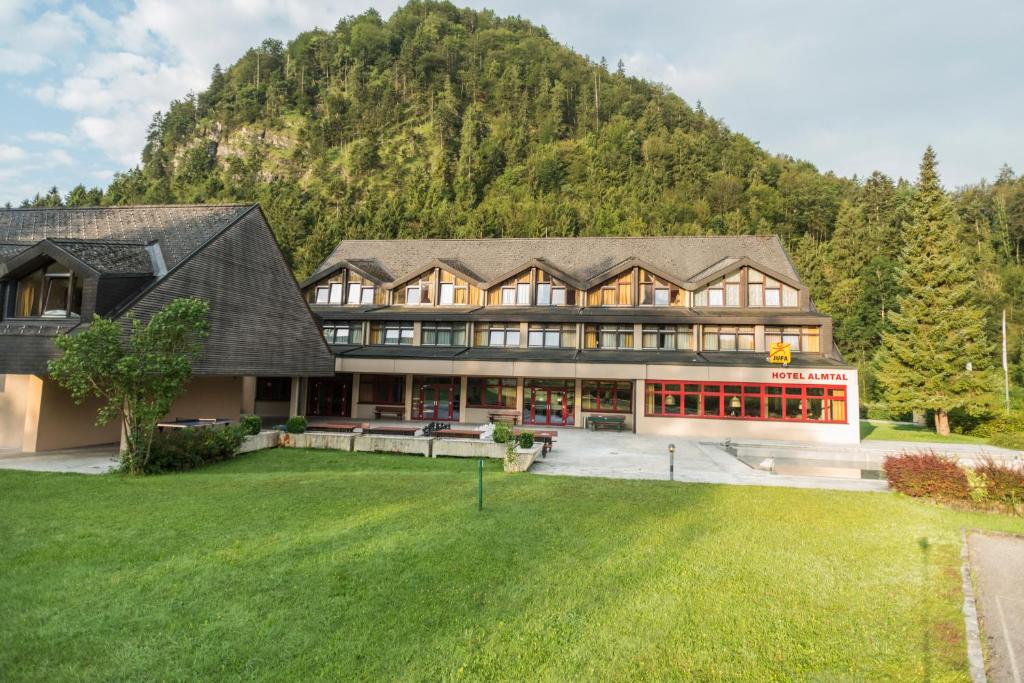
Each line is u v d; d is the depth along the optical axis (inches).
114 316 655.1
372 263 1531.7
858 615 246.5
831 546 342.0
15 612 233.3
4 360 651.5
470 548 318.0
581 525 373.4
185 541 325.1
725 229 3467.0
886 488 559.2
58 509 394.0
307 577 274.2
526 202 3676.2
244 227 874.1
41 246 679.7
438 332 1343.5
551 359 1173.1
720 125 5930.1
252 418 788.6
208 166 5669.3
